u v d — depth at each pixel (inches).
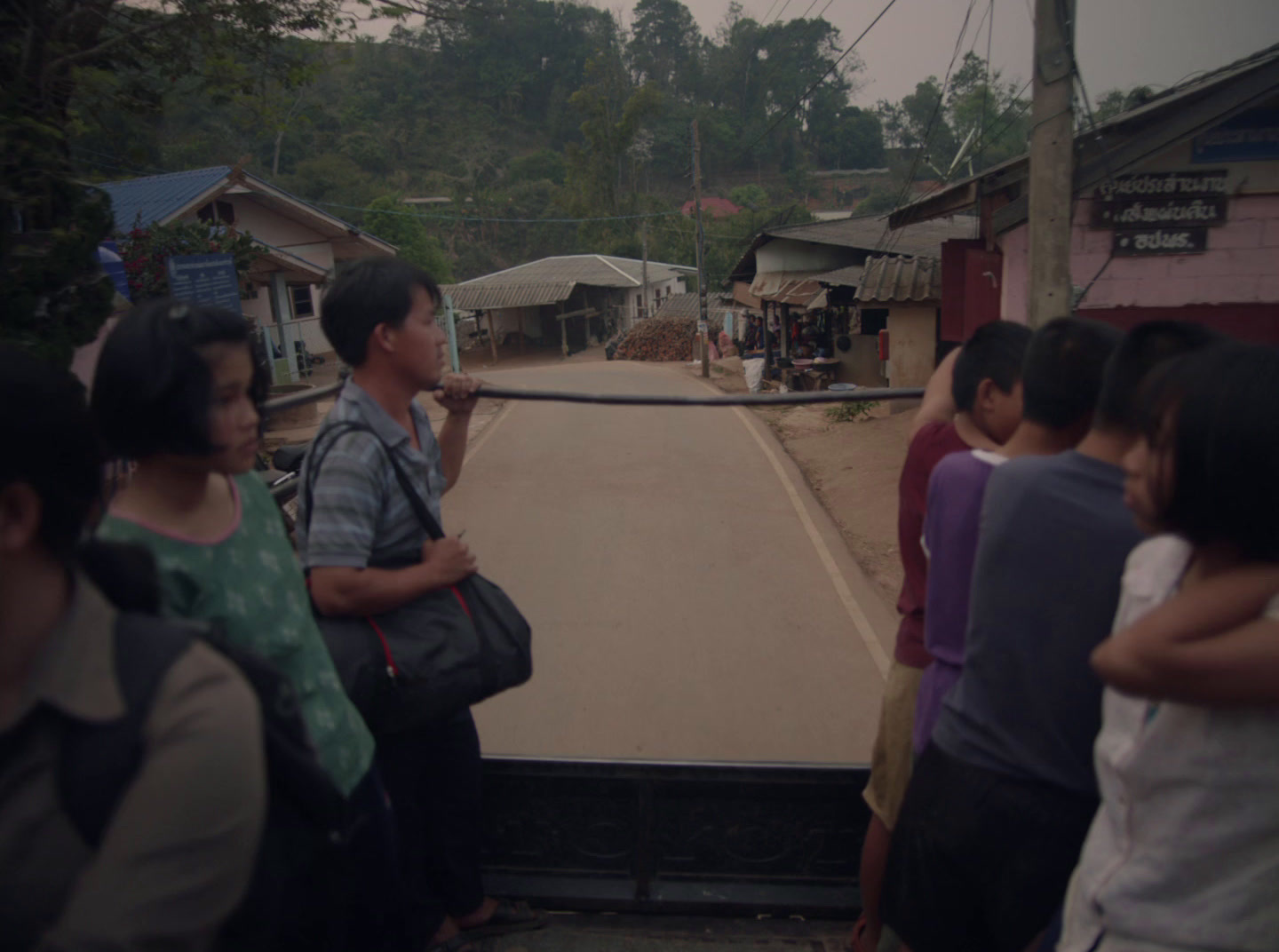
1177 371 44.8
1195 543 44.5
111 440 50.9
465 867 86.7
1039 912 61.4
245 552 56.2
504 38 3373.5
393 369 75.0
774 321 893.8
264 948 42.6
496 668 77.7
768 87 3107.8
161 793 34.8
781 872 92.0
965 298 347.9
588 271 1585.9
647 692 196.9
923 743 73.3
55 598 35.9
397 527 75.5
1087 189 300.4
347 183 2034.9
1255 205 299.4
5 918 34.9
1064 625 58.6
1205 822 45.9
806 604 245.4
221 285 441.7
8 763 34.8
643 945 87.4
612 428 503.2
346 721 62.7
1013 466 61.9
